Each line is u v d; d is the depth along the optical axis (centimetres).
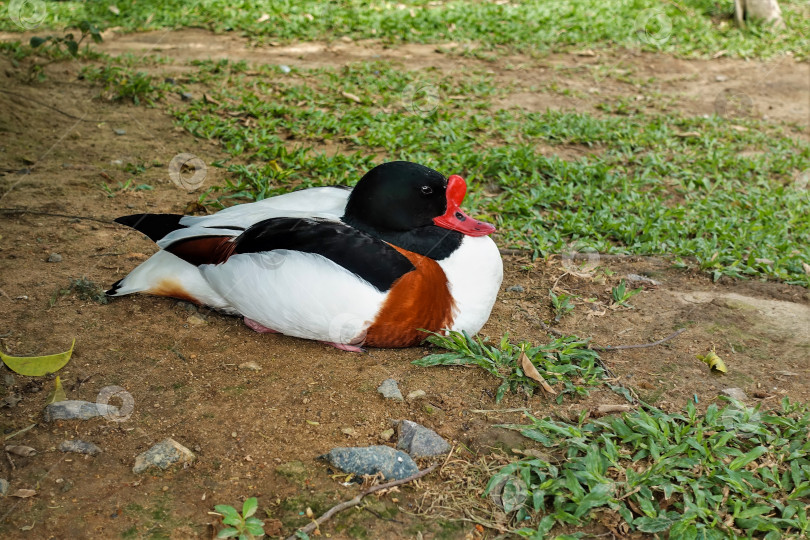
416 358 107
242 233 104
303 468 92
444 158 159
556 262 131
